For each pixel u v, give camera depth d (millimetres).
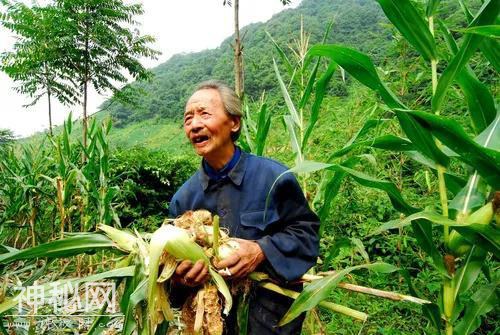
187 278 1381
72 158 4402
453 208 1327
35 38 8867
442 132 1173
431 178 2789
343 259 2803
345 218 2857
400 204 1431
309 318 2459
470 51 1183
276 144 3422
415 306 2291
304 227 1607
